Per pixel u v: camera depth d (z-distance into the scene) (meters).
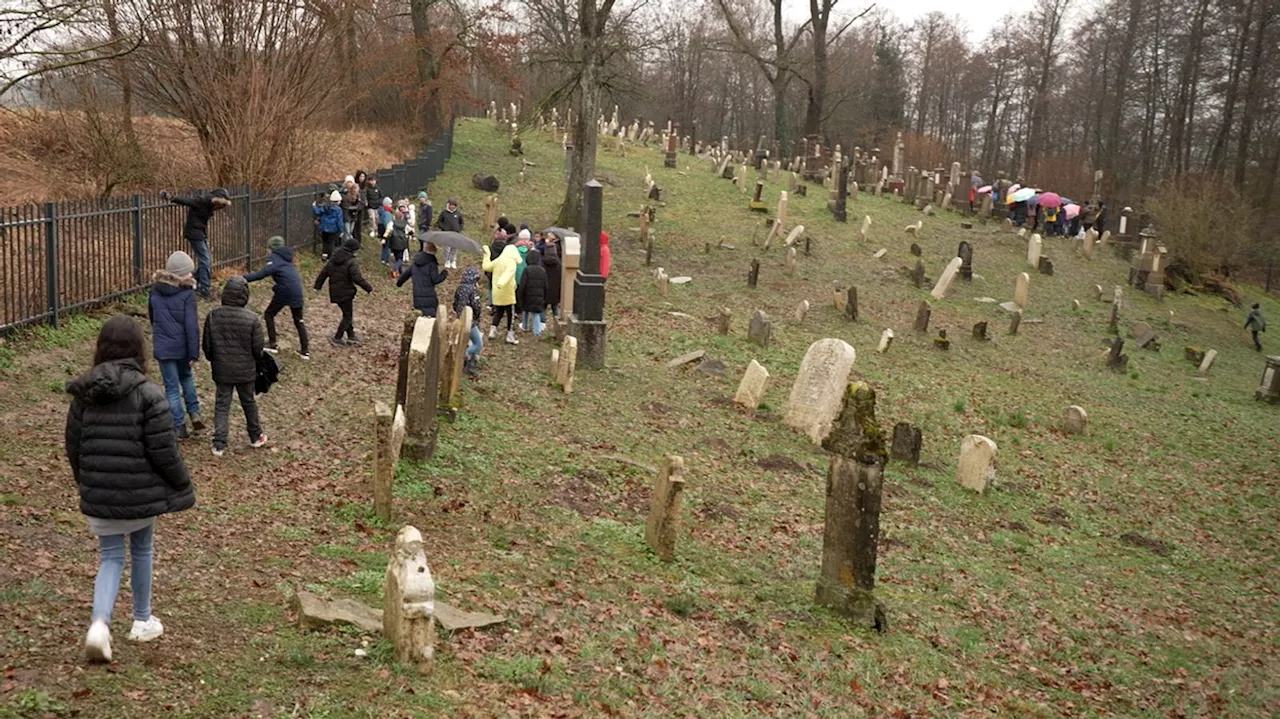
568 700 6.49
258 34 22.89
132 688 5.46
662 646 7.85
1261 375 29.98
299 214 23.69
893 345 24.67
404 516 9.67
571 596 8.48
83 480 5.60
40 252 13.32
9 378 11.50
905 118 96.38
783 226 34.28
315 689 5.88
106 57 16.27
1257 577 13.76
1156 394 24.97
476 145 46.19
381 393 13.85
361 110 43.22
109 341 5.73
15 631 5.88
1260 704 9.57
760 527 11.87
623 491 12.01
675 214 36.06
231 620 6.66
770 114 92.19
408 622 6.33
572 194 30.33
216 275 18.89
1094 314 32.19
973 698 8.47
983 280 33.44
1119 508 16.20
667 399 17.11
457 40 41.22
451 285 23.30
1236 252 43.16
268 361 10.75
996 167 91.38
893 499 14.25
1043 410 21.61
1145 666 10.16
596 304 17.88
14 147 23.14
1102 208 47.88
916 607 10.43
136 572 5.99
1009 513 14.93
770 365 20.83
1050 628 10.71
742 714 6.99
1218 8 54.56
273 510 9.19
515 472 11.72
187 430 10.81
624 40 31.48
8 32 14.32
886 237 36.69
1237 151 60.56
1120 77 64.88
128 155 22.53
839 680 8.09
